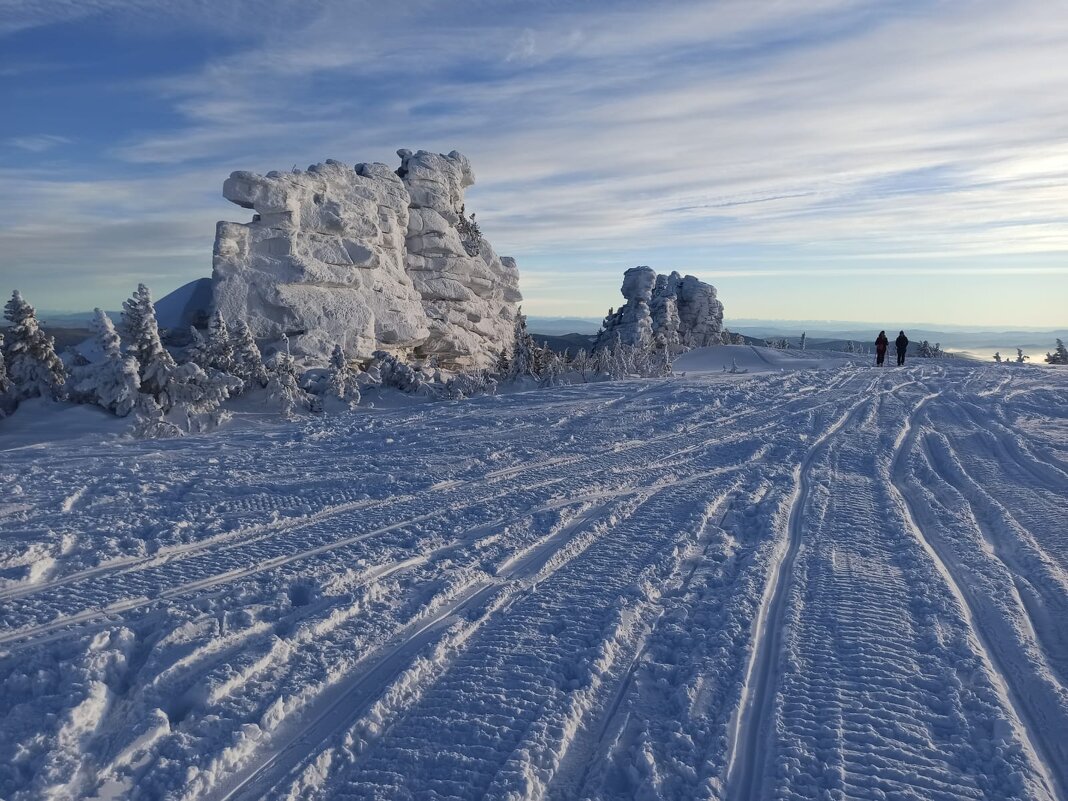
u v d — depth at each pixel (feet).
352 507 28.14
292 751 12.94
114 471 33.17
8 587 19.27
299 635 16.83
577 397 64.59
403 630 17.60
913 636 17.29
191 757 12.46
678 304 184.24
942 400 61.93
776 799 11.71
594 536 25.18
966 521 26.94
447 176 136.56
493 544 24.02
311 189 106.93
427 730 13.56
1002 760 12.58
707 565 22.35
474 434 45.44
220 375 71.10
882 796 11.73
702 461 37.88
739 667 15.87
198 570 20.88
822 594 19.79
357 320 101.19
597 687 15.19
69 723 13.05
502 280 149.07
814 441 43.45
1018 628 17.58
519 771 12.28
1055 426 48.14
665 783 12.14
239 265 96.63
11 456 37.11
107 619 17.52
